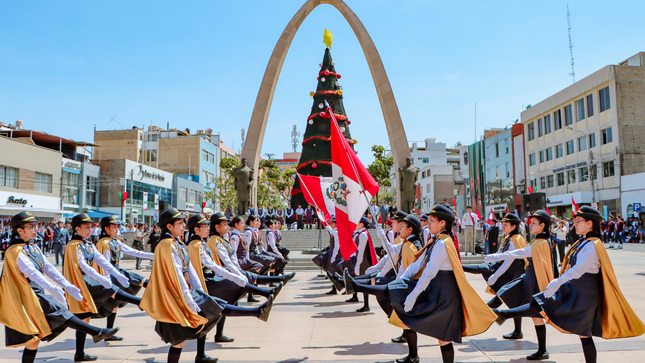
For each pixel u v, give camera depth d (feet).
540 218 19.92
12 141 111.96
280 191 195.31
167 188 176.86
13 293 15.76
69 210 133.90
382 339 21.83
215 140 228.84
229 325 25.45
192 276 17.43
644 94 118.32
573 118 133.18
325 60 105.09
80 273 19.34
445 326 15.20
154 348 20.74
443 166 223.71
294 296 36.01
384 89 86.53
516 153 161.07
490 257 20.48
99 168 148.66
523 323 25.41
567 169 135.23
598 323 15.75
